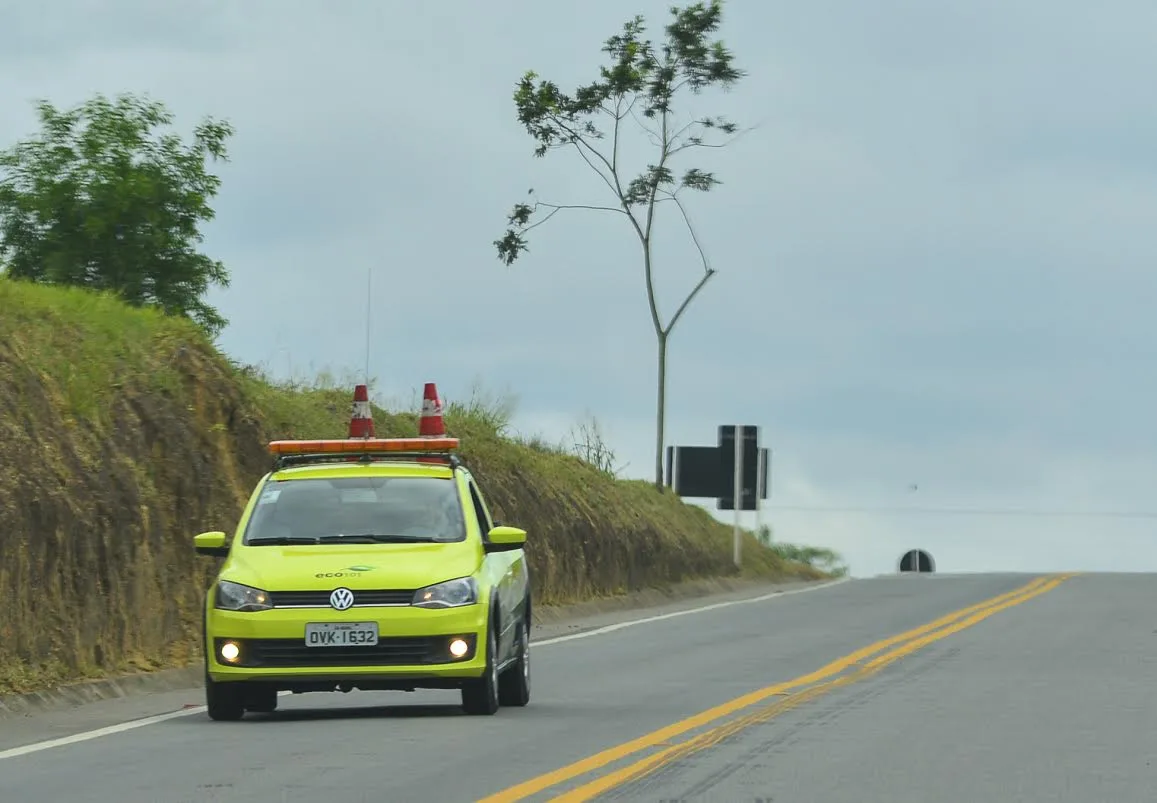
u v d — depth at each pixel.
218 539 39.50
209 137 82.81
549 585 84.00
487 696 37.69
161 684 47.94
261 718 38.94
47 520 47.12
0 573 44.44
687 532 109.00
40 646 45.12
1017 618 70.62
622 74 109.00
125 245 79.88
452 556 38.31
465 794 26.81
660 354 114.12
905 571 134.12
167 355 61.75
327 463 42.94
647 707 39.97
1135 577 106.50
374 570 37.38
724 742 33.12
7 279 58.94
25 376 51.75
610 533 93.25
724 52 110.25
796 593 94.25
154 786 28.08
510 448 90.81
